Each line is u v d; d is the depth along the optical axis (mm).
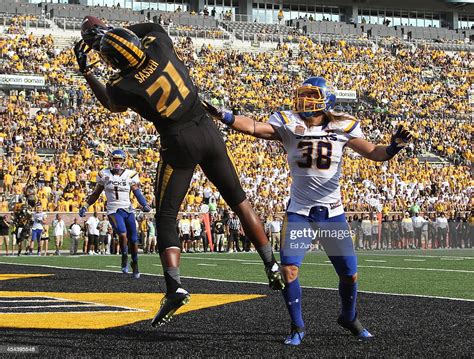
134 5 74500
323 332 8852
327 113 8242
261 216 40062
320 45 73750
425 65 74125
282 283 8133
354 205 46125
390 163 53875
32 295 13117
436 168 55469
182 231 37156
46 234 33719
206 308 11102
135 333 8672
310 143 8203
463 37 83875
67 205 38844
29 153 43531
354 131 8305
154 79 7859
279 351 7480
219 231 37906
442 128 62562
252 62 66438
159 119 7980
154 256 30688
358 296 12953
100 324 9398
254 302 11906
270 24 76250
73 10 67625
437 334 8641
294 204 8344
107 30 8367
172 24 70938
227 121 8180
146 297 12805
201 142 8031
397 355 7234
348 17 82938
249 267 22250
